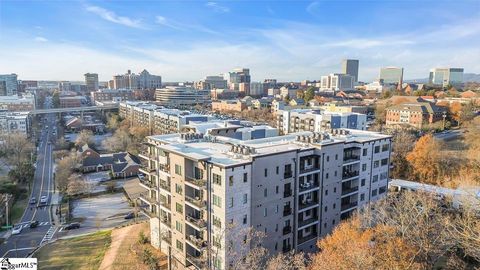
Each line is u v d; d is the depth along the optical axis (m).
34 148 166.00
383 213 55.88
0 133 160.88
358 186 71.00
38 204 105.69
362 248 45.50
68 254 71.25
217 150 61.16
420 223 53.31
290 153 57.75
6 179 116.88
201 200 54.00
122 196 112.75
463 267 51.03
